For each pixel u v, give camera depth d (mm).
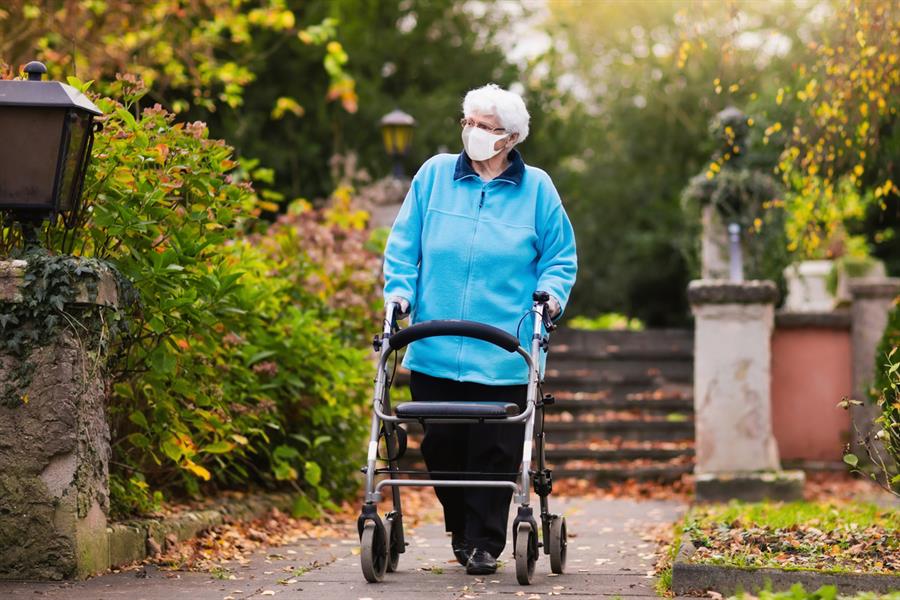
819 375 14516
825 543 6707
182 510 7828
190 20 14641
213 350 7555
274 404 9016
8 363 5871
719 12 9641
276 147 21328
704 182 13766
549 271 6348
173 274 6805
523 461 5809
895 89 9625
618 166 31766
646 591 5758
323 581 6047
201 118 18641
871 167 10883
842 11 9180
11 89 5836
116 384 7062
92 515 6086
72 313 5930
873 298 14273
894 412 6918
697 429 12203
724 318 12188
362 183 20188
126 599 5375
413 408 5777
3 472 5871
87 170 6480
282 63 21656
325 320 11273
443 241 6348
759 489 11844
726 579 5621
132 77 7125
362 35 23703
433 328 5852
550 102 25656
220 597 5465
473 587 5824
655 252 29922
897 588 5480
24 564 5879
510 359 6223
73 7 11641
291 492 9797
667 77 29078
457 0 26156
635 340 17641
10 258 5945
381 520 5984
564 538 6484
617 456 14414
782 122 11070
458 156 6570
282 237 11641
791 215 14281
